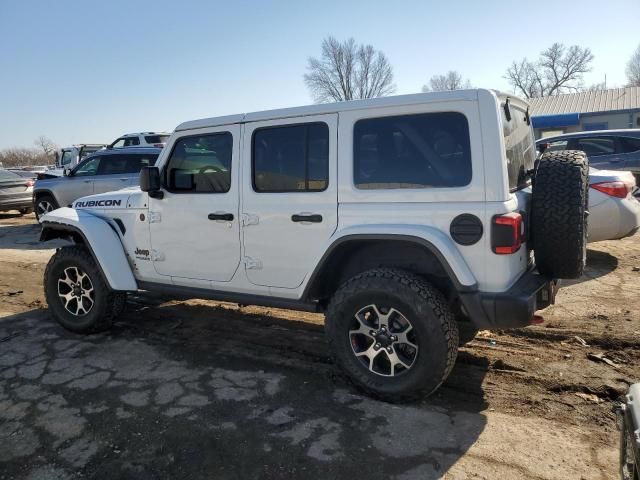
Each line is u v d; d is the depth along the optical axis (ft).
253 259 12.96
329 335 11.71
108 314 15.74
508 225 9.93
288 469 9.09
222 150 13.28
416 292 10.58
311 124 11.94
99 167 37.73
